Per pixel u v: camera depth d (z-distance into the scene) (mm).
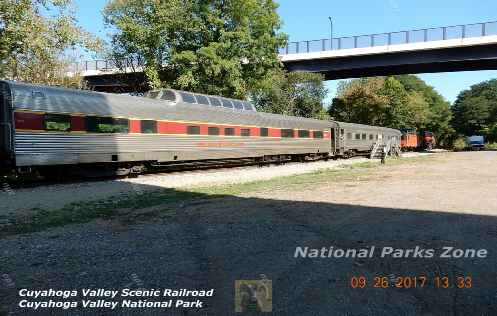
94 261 5465
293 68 46031
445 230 6738
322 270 4906
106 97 15070
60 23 20062
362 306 3902
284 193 11641
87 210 9234
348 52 42406
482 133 79375
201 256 5574
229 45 28297
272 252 5672
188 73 27469
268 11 31375
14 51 20062
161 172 19391
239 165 23859
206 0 28578
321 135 29422
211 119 19750
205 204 9883
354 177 16234
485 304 3920
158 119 17000
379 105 52969
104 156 14812
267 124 23828
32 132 12672
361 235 6504
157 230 7215
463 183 13500
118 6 29734
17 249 6086
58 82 26500
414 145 53969
